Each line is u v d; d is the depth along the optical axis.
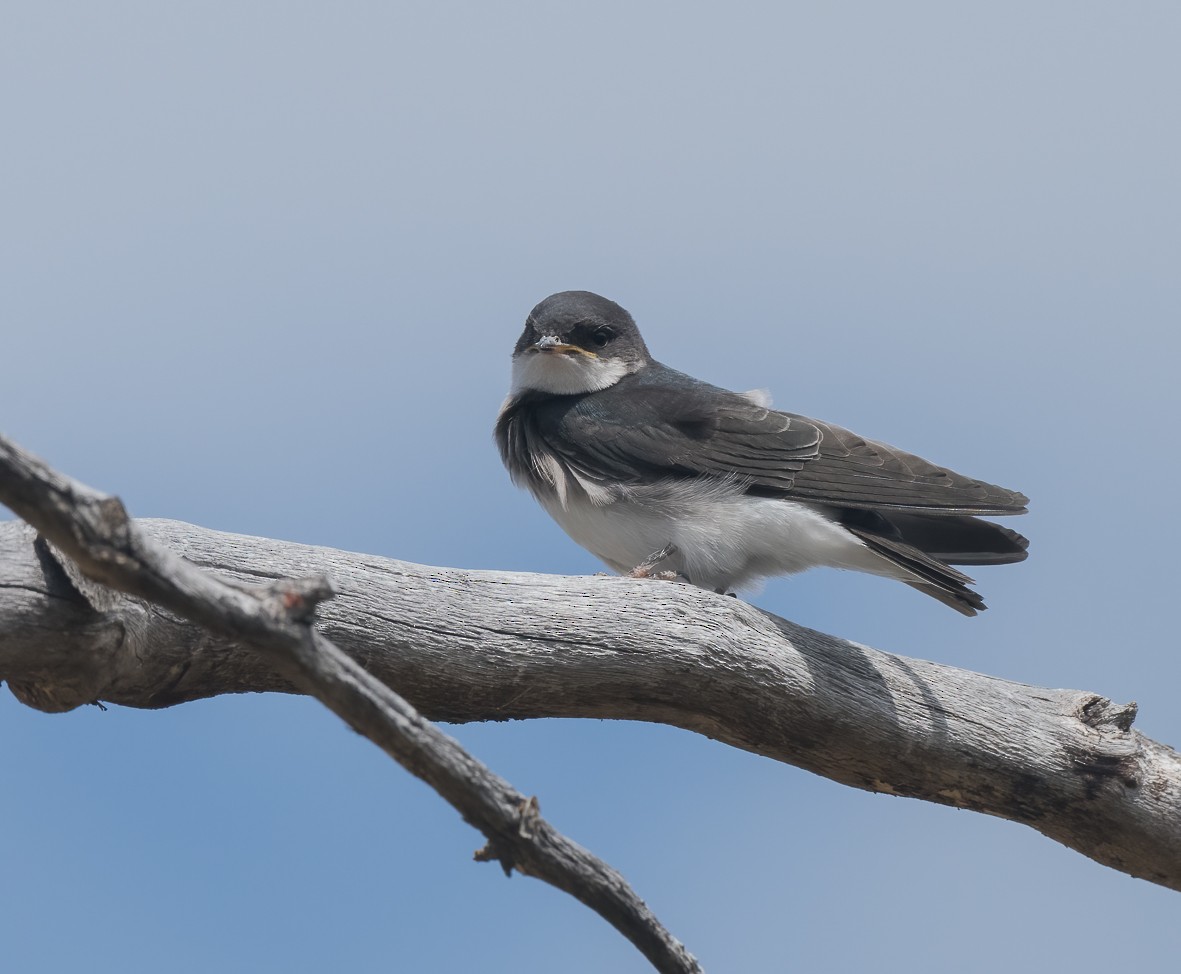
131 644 8.00
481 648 9.27
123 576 5.55
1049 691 10.82
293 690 8.88
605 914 6.49
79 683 7.91
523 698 9.56
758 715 10.11
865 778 10.62
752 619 10.12
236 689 8.78
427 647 9.13
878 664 10.48
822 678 10.16
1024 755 10.41
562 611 9.53
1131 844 10.66
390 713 6.00
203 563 8.72
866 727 10.22
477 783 6.17
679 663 9.70
